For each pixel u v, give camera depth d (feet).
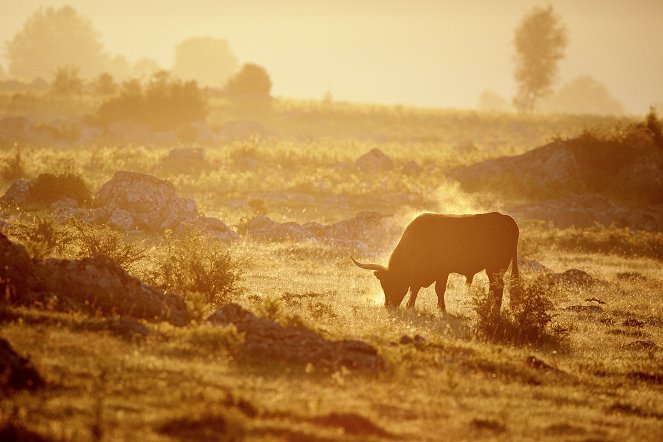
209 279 191.62
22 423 84.89
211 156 605.31
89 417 89.81
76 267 144.46
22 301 138.10
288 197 495.00
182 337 129.29
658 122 640.99
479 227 202.28
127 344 121.49
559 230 443.73
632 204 556.92
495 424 104.01
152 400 97.96
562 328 181.78
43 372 102.47
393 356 130.62
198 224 335.47
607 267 327.47
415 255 200.34
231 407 95.91
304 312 178.91
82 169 512.22
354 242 335.88
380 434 94.73
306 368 118.83
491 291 195.21
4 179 480.23
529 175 582.35
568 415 114.73
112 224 336.49
